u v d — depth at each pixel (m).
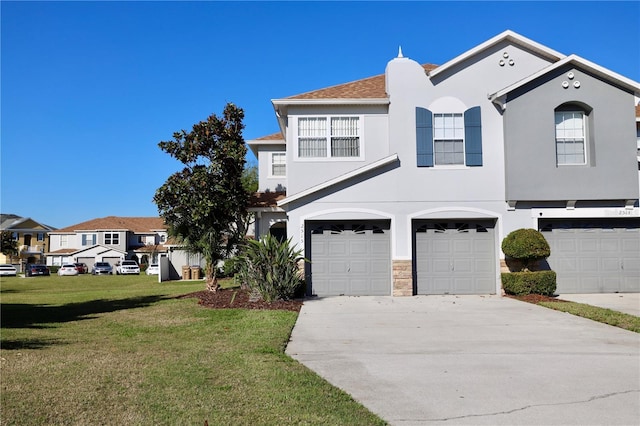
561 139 17.69
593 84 17.39
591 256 17.66
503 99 17.38
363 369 8.02
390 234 17.72
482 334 10.85
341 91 19.22
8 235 76.88
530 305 14.96
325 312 14.02
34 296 22.48
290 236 17.52
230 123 20.16
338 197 17.59
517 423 5.73
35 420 5.57
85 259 65.62
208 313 13.95
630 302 15.27
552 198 17.22
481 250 17.83
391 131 17.84
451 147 17.80
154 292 22.59
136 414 5.77
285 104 18.33
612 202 17.47
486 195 17.56
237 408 5.96
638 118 20.27
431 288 17.75
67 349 9.38
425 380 7.41
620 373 7.75
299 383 7.00
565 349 9.39
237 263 17.05
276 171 23.41
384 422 5.68
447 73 17.95
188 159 19.45
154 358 8.50
